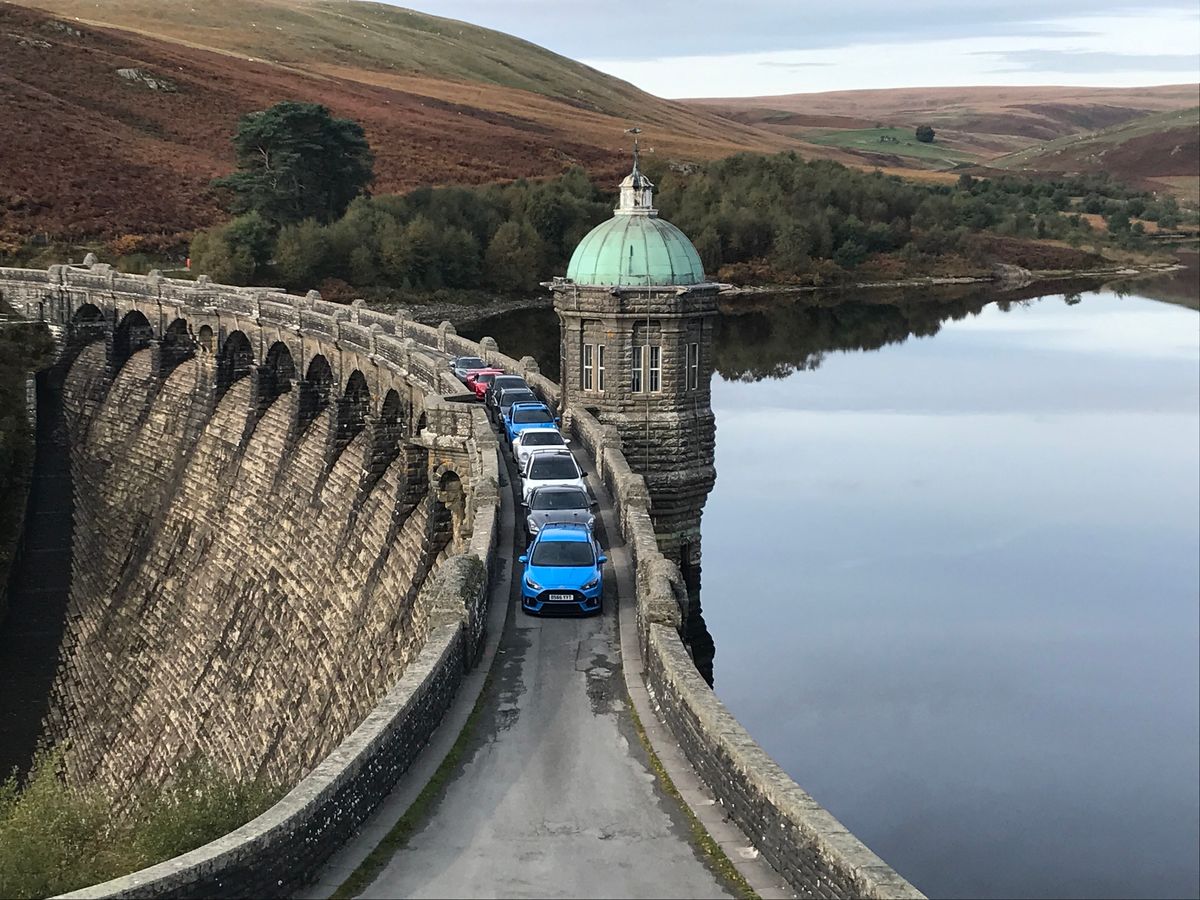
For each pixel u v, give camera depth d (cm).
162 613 8175
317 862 2064
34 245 15575
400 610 5278
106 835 3500
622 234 5550
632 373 5544
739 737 2252
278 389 8656
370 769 2266
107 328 10931
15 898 3117
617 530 4119
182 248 16625
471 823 2247
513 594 3516
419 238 16950
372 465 6631
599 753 2533
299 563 7112
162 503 9188
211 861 1816
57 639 8838
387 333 7106
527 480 4403
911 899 1628
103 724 7681
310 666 6256
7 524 9238
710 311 5597
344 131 17875
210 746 6725
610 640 3188
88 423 10856
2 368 10444
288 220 17150
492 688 2881
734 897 1975
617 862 2095
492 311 17138
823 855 1838
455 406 4772
